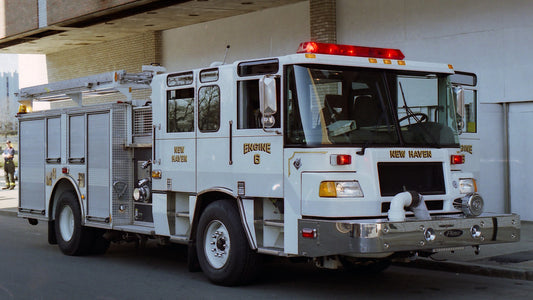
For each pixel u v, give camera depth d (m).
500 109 14.19
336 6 17.39
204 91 8.60
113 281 9.02
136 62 24.34
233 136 8.13
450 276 9.26
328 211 7.04
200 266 9.03
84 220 10.86
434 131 7.94
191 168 8.77
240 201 8.05
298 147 7.32
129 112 10.31
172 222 9.27
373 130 7.49
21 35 24.47
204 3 18.34
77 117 11.11
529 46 13.66
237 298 7.81
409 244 6.95
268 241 7.93
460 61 14.78
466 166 11.13
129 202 10.32
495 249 10.58
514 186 14.04
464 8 14.67
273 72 7.61
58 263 10.59
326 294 8.04
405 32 15.85
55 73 29.25
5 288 8.62
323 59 7.37
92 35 24.44
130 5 19.11
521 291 8.18
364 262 8.02
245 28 19.98
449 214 7.72
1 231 15.38
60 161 11.55
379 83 7.69
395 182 7.41
